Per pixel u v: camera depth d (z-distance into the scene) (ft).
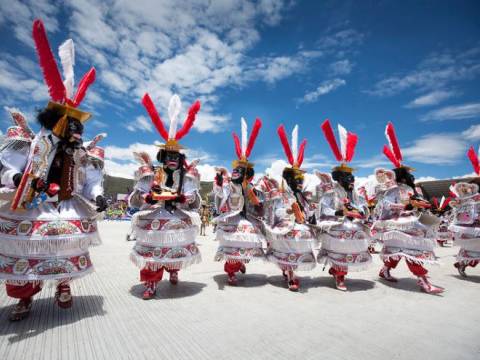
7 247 8.50
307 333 8.94
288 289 14.39
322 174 15.69
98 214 10.29
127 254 22.79
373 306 11.92
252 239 14.35
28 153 9.18
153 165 13.07
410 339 8.66
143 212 12.25
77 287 13.50
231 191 15.05
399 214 15.47
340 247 14.53
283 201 14.87
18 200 8.27
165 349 7.70
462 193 18.97
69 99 9.97
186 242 12.69
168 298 12.36
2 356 7.09
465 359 7.48
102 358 7.16
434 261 14.29
